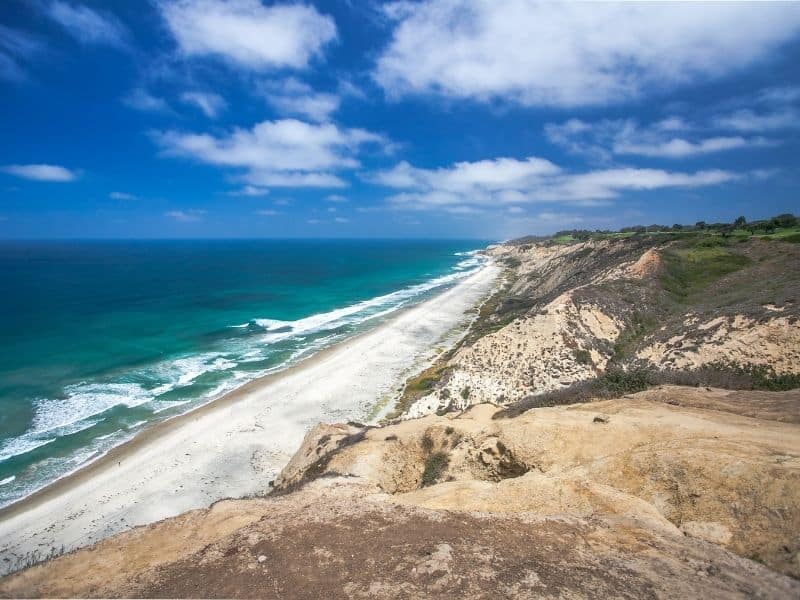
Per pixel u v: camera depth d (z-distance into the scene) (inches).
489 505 512.1
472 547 390.3
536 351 1379.2
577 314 1494.8
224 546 417.1
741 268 1840.6
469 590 330.0
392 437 857.5
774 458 479.2
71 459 1109.1
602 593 323.9
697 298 1651.1
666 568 358.3
